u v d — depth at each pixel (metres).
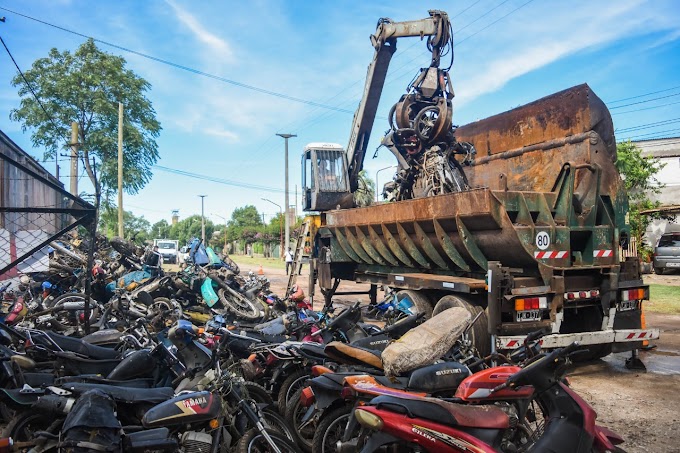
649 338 7.12
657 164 28.94
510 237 6.80
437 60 11.15
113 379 4.42
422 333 4.25
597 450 3.65
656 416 5.53
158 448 3.39
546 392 3.68
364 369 4.62
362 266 11.38
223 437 4.07
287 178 34.53
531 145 9.13
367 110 12.93
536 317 6.74
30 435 3.98
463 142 10.76
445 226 7.93
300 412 4.99
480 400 3.69
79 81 32.22
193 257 10.80
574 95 8.19
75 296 9.12
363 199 15.21
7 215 6.77
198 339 4.77
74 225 6.44
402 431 3.27
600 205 7.59
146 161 34.25
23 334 4.98
